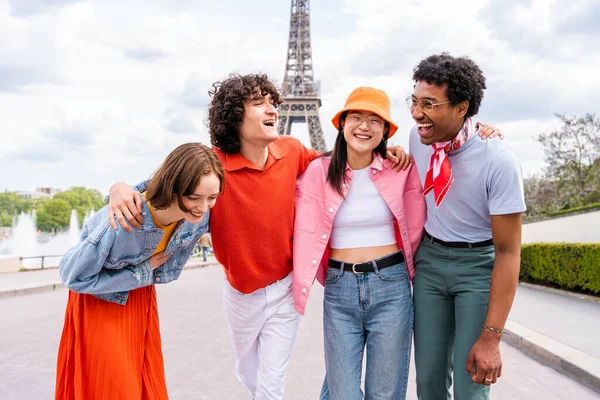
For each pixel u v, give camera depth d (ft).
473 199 9.96
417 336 10.69
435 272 10.48
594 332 24.14
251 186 10.55
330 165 10.85
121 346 8.63
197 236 9.61
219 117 10.34
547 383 17.94
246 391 16.81
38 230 355.77
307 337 25.89
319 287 53.67
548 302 34.99
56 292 42.06
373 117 10.20
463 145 9.88
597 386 17.03
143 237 8.35
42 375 18.38
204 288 47.88
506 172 9.49
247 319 11.50
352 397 10.17
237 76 10.53
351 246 10.61
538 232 76.33
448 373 10.85
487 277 10.12
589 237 61.26
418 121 9.82
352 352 10.37
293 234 11.09
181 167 7.83
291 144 11.44
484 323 9.71
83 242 8.34
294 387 17.46
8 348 22.36
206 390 16.92
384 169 10.84
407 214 11.01
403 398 10.53
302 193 11.23
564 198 105.60
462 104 9.48
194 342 23.88
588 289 38.40
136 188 8.98
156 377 9.29
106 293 8.60
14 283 45.24
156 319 9.52
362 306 10.37
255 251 10.77
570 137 103.14
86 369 8.54
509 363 20.66
